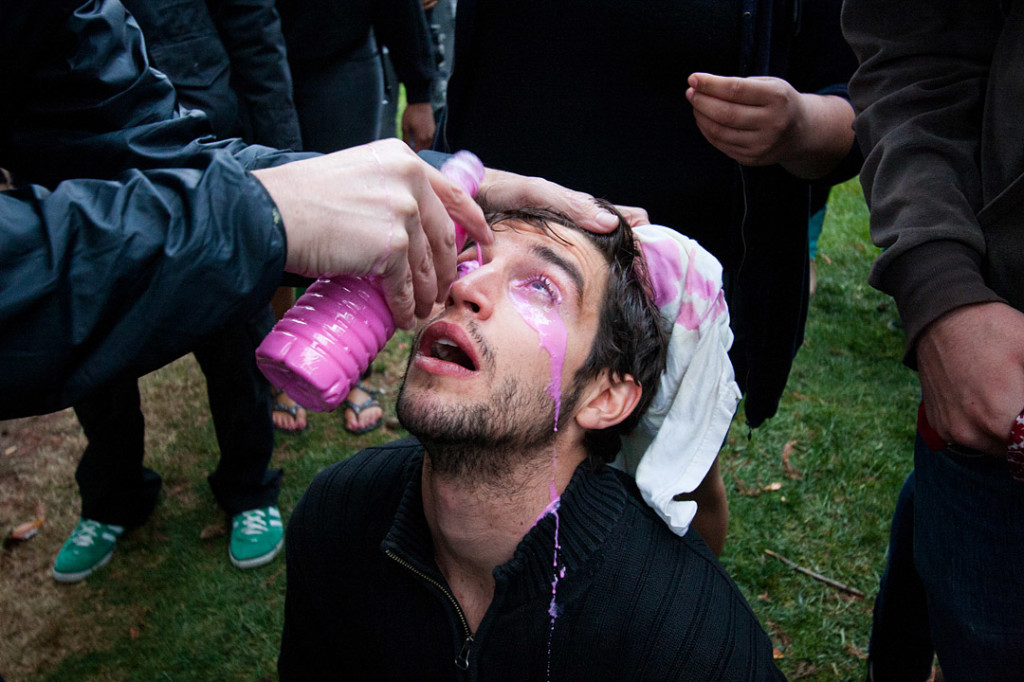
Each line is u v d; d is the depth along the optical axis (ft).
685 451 4.59
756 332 6.02
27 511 9.48
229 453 8.43
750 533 8.83
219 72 7.88
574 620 3.99
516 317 3.94
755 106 4.82
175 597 8.39
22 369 2.58
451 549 4.20
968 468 4.30
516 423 3.91
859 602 8.07
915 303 3.94
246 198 2.75
